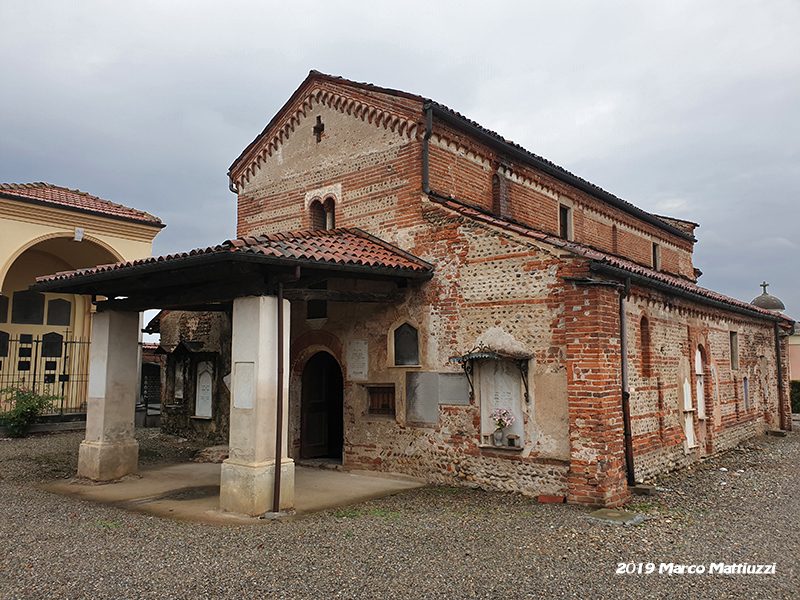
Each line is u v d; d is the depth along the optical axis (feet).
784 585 18.52
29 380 64.03
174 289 33.73
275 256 26.86
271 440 28.17
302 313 43.73
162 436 54.90
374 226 40.45
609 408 29.81
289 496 28.48
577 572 19.33
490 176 42.93
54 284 35.81
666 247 70.44
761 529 25.07
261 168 50.01
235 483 27.96
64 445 47.93
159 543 22.59
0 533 24.26
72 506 29.94
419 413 36.83
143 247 64.18
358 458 39.55
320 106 45.52
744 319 58.18
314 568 19.57
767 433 60.90
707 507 29.22
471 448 34.45
